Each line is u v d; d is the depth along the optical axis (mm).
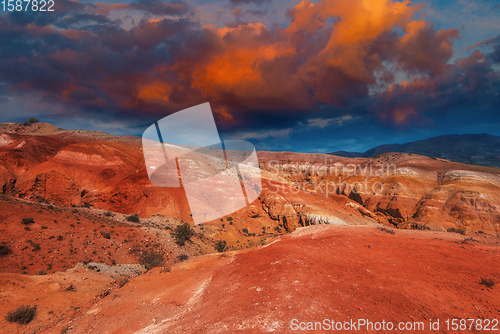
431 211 90375
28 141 95812
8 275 12344
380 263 8984
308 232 15656
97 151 96688
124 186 67875
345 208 95438
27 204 24484
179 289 10070
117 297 11047
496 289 6844
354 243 11875
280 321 5121
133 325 7934
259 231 70812
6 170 77750
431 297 6344
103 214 35375
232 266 10508
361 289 6621
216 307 6902
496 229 79625
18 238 17484
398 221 97000
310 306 5645
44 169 84188
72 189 79375
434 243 11922
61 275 14312
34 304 10789
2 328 9203
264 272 8227
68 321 9883
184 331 6047
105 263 19438
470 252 10391
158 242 26656
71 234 20844
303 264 8523
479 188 92875
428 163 123000
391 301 6023
